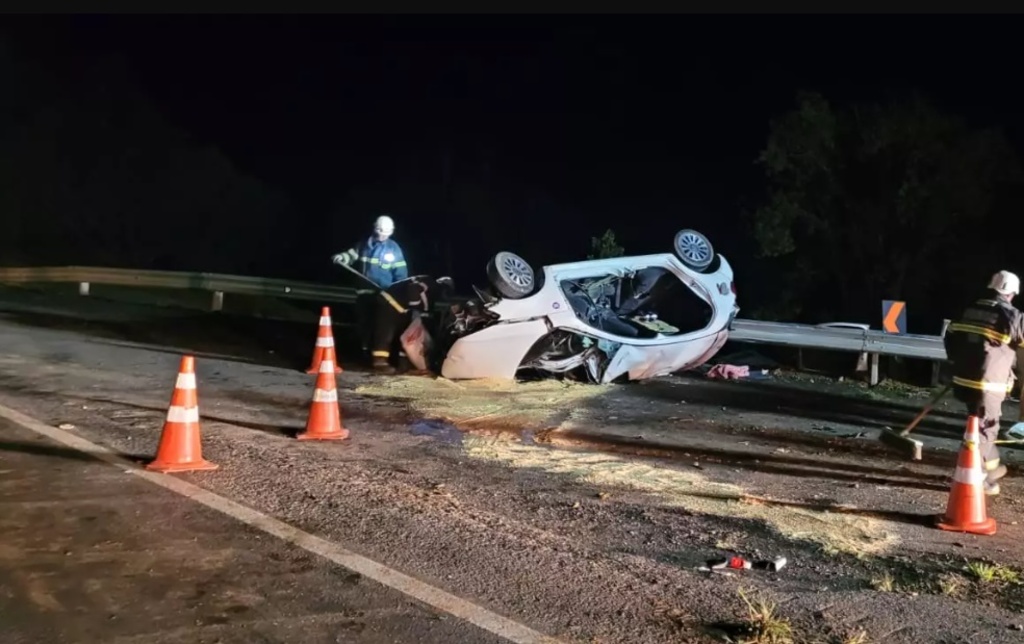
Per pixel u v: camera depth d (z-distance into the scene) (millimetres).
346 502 6527
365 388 11055
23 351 12203
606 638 4641
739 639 4672
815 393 12266
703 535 6352
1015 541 6559
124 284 18922
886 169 20031
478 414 9898
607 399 11102
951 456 9094
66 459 7188
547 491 7246
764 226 20188
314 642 4445
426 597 5008
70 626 4480
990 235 20031
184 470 7055
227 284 17641
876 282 20281
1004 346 7648
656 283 12938
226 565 5297
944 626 4949
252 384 11062
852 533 6508
